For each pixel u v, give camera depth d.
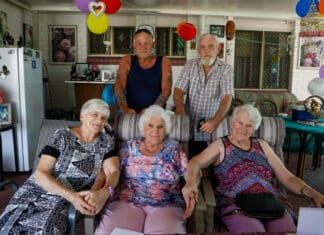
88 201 1.58
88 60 6.22
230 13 6.07
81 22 6.11
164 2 5.26
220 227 1.73
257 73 6.65
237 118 1.93
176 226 1.59
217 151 1.98
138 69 2.44
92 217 1.55
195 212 1.71
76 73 5.80
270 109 5.55
